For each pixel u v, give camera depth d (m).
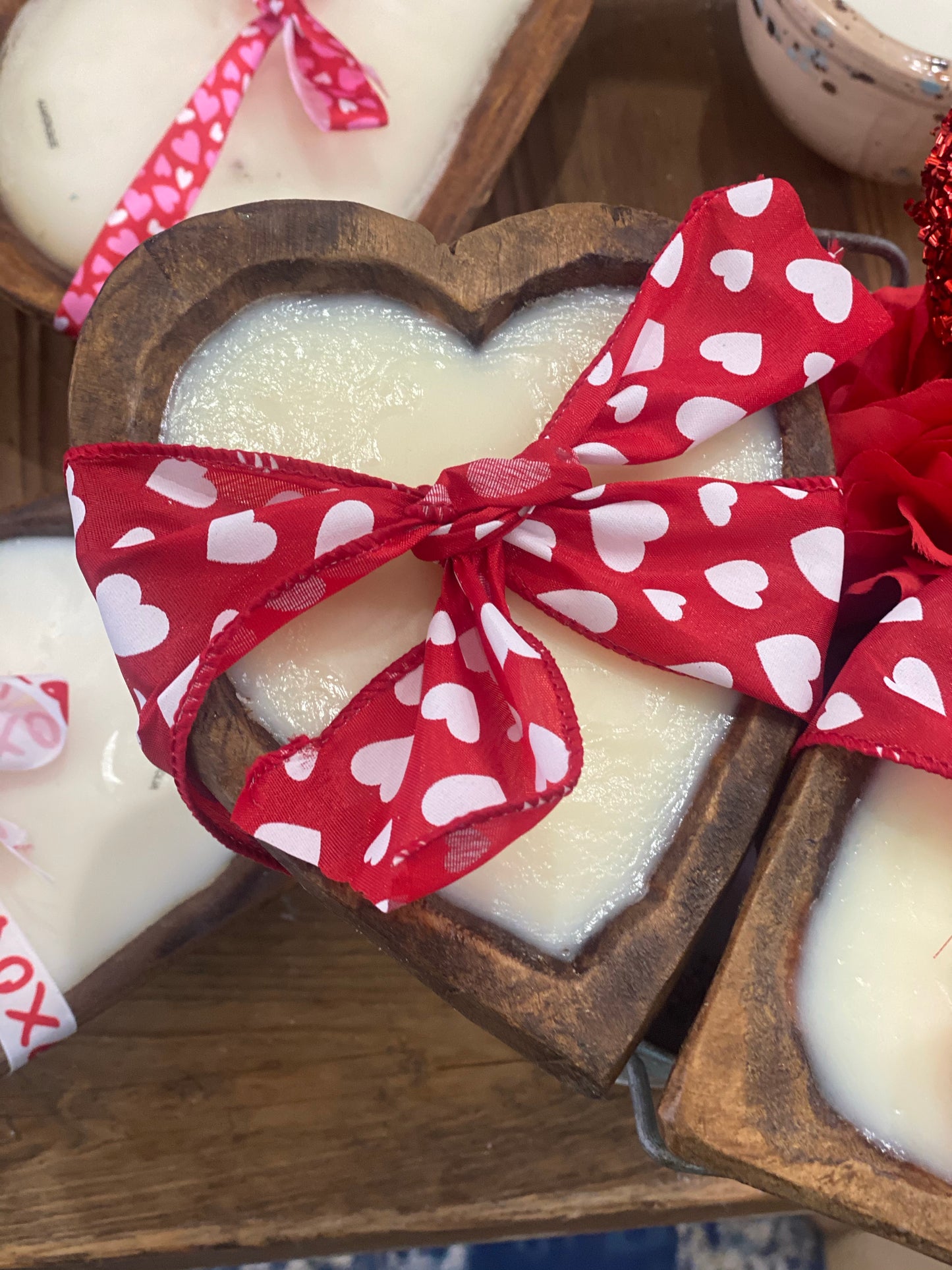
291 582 0.29
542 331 0.33
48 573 0.45
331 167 0.48
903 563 0.36
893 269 0.46
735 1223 0.55
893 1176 0.27
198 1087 0.47
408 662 0.30
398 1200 0.47
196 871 0.43
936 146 0.36
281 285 0.32
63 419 0.53
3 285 0.46
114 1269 0.46
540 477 0.29
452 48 0.48
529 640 0.30
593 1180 0.47
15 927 0.42
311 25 0.46
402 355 0.33
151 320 0.31
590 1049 0.28
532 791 0.27
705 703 0.32
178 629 0.29
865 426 0.35
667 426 0.32
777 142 0.55
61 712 0.43
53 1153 0.46
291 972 0.48
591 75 0.55
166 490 0.30
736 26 0.56
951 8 0.45
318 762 0.29
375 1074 0.48
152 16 0.48
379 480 0.30
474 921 0.29
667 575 0.31
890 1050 0.29
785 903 0.29
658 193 0.55
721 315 0.33
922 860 0.30
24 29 0.48
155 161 0.46
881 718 0.30
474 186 0.48
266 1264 0.54
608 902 0.30
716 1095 0.28
